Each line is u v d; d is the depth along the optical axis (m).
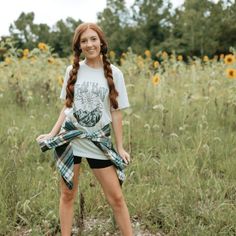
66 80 3.62
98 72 3.50
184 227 3.90
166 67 11.09
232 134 6.42
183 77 10.16
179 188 4.58
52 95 8.89
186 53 39.44
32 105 8.40
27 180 4.71
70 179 3.43
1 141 5.73
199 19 40.25
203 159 5.51
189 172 4.99
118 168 3.52
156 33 47.06
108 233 4.00
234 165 5.37
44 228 4.01
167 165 5.30
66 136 3.46
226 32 38.78
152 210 4.29
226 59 9.34
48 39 46.06
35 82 9.59
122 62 12.08
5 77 9.86
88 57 3.44
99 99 3.46
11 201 4.25
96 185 4.65
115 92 3.48
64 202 3.64
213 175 5.06
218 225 3.96
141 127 6.94
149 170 5.26
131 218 4.26
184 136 6.29
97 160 3.52
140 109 8.25
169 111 7.47
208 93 8.47
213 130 6.51
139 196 4.50
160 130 6.45
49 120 7.20
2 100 8.83
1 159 5.20
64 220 3.66
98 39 3.43
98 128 3.50
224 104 7.70
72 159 3.46
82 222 3.88
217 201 4.41
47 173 5.02
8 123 7.01
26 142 5.82
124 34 46.34
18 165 4.98
